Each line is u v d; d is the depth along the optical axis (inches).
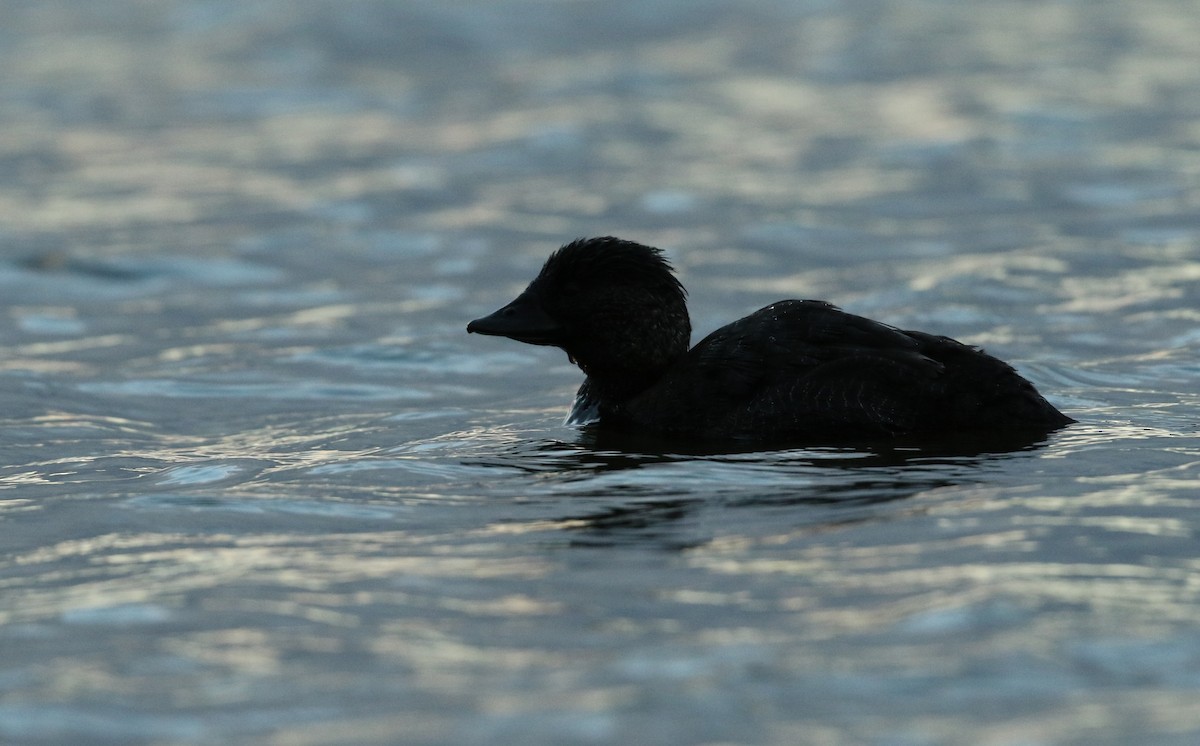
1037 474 350.9
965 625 250.5
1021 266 680.4
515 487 363.3
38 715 229.8
